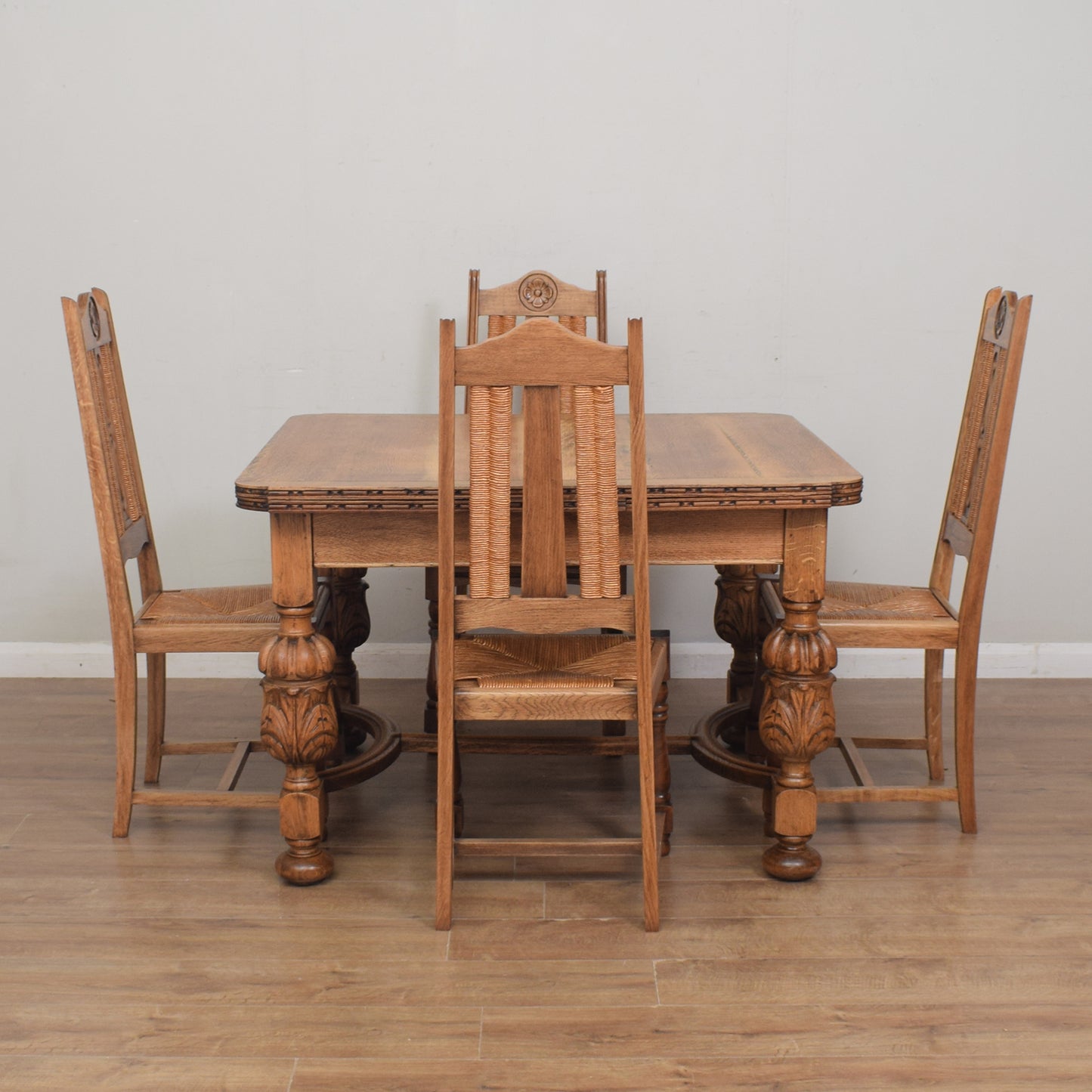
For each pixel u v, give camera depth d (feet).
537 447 6.86
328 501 7.34
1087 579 11.76
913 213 11.05
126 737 8.46
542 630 7.12
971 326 11.27
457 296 11.19
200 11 10.63
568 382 6.73
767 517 7.67
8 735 10.44
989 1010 6.71
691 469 7.80
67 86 10.73
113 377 8.56
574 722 10.99
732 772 8.88
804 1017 6.64
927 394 11.41
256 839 8.66
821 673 7.82
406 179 10.96
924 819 8.95
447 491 6.89
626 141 10.91
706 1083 6.12
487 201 11.01
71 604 11.76
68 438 11.37
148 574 9.16
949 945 7.32
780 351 11.34
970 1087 6.11
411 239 11.07
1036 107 10.87
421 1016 6.64
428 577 9.95
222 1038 6.46
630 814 9.08
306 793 7.89
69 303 7.72
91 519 11.55
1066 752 10.13
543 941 7.36
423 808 9.20
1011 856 8.39
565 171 10.96
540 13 10.68
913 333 11.29
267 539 11.67
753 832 8.80
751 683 10.19
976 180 11.00
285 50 10.71
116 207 10.95
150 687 9.27
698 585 11.79
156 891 7.91
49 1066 6.22
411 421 9.61
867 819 8.95
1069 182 11.00
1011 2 10.69
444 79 10.78
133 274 11.08
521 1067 6.23
